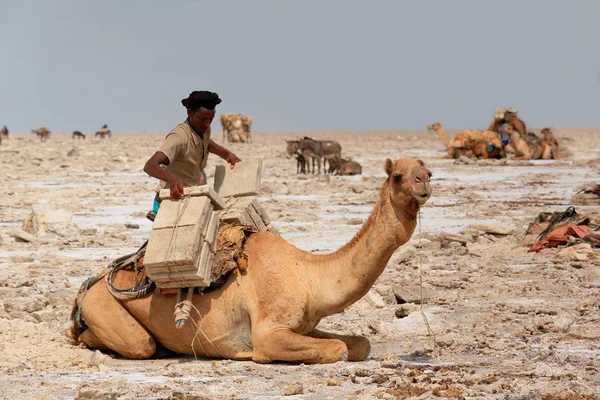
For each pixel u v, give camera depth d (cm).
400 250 3350
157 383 1661
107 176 8131
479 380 1616
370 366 1766
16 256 3522
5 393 1576
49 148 14438
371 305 2517
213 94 1970
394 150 13525
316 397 1529
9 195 6309
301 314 1786
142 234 4356
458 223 4538
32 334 2105
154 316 1894
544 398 1488
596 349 1917
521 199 5759
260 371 1739
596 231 3478
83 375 1753
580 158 10362
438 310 2406
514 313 2366
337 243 3903
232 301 1830
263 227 2019
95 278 2000
